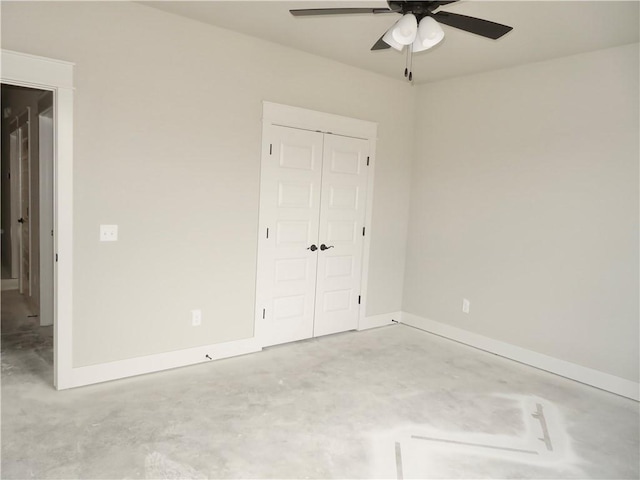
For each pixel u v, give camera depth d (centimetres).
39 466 221
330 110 418
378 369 368
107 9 294
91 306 307
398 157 482
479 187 433
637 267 334
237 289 376
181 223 339
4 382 306
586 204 359
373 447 254
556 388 348
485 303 430
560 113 373
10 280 586
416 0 206
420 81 470
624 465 248
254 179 375
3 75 260
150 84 315
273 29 343
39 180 406
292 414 285
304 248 416
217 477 221
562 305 376
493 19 299
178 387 315
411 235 497
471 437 270
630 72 334
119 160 307
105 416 270
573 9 280
